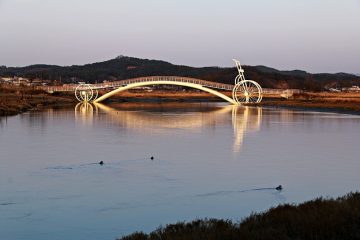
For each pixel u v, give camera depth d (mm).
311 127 63812
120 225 18422
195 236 12797
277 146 42656
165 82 147000
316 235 12383
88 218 19391
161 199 22516
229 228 13680
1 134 50750
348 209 14531
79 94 172375
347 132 56781
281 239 12391
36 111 96750
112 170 29906
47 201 22094
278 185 25703
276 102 147625
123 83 152750
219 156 36125
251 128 61531
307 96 171500
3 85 183375
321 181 26844
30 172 29000
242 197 23000
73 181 26500
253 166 31734
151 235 13930
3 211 20406
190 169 30422
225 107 128125
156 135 51469
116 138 48125
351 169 30656
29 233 17469
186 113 94312
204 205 21422
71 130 56094
